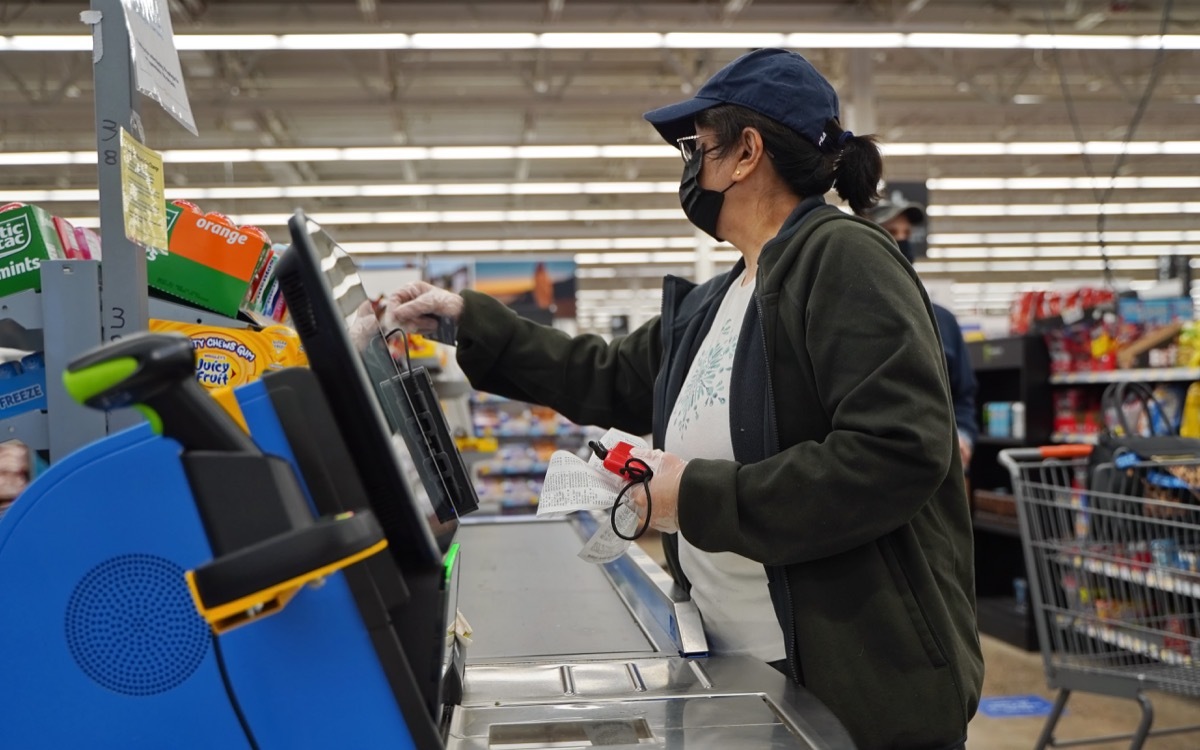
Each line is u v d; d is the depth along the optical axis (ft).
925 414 3.11
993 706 12.38
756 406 3.59
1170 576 8.33
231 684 2.14
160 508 2.08
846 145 3.98
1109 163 41.45
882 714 3.28
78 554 2.09
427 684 2.31
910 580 3.42
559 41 18.93
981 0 25.72
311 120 35.32
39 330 3.08
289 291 2.18
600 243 51.60
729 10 25.13
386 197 44.91
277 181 40.45
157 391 1.90
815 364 3.37
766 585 3.75
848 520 3.11
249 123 33.99
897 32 19.40
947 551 3.65
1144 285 68.13
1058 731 11.38
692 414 3.94
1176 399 12.18
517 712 2.84
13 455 3.05
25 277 3.13
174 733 2.12
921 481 3.09
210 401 2.04
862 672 3.31
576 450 24.11
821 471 3.12
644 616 4.12
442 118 35.58
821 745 2.55
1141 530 8.78
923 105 31.76
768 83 3.84
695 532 3.20
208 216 3.64
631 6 25.80
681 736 2.64
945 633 3.39
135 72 3.12
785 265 3.59
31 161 29.17
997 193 45.75
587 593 4.66
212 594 1.81
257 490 2.03
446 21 25.96
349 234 47.67
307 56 28.76
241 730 2.14
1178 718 11.72
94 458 2.09
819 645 3.34
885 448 3.08
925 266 62.80
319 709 2.17
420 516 2.31
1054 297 16.42
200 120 32.73
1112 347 13.70
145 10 3.32
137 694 2.11
